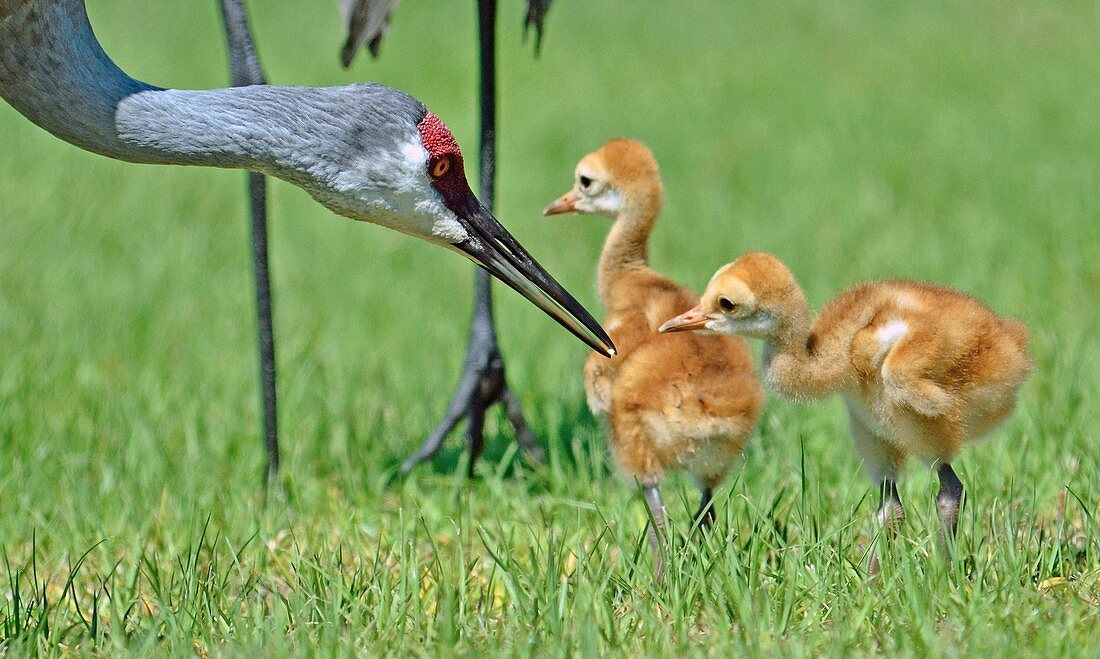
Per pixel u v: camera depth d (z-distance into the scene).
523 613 8.44
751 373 9.81
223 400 13.65
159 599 8.73
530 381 13.92
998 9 40.06
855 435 9.68
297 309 17.48
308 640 7.97
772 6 42.12
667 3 42.88
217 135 9.43
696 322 9.48
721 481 10.01
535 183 24.39
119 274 18.67
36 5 9.04
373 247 21.08
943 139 26.58
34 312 16.41
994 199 21.78
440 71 32.44
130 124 9.31
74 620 8.96
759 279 9.23
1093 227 19.53
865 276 17.16
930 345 8.81
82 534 10.45
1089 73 32.12
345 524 10.45
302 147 9.59
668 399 9.61
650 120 29.28
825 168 24.80
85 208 22.19
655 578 9.17
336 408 13.39
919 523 9.53
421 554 10.09
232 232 21.66
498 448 12.60
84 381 14.07
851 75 33.25
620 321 10.73
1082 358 13.11
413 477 11.77
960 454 9.62
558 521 10.59
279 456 11.80
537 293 10.21
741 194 23.19
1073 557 9.10
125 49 33.41
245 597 8.94
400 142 9.77
